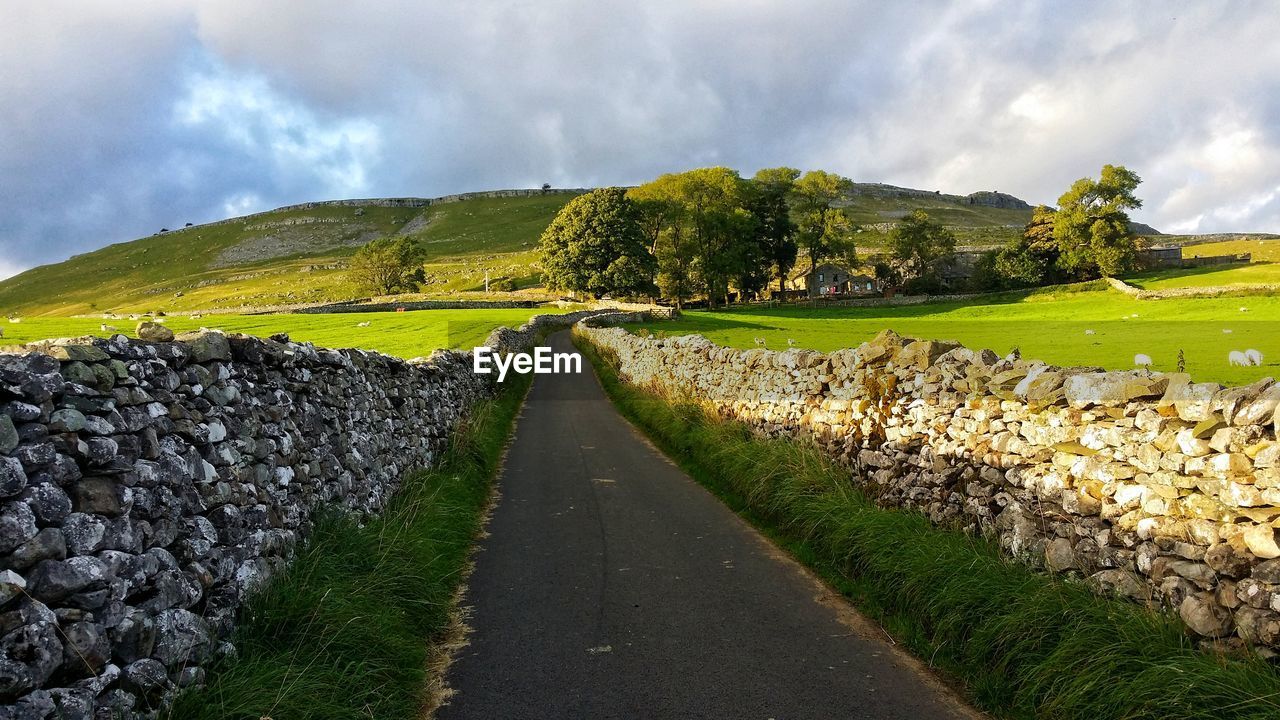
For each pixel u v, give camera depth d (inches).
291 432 237.8
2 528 115.1
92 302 6451.8
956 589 210.7
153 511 151.4
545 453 557.0
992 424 246.2
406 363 450.6
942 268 4165.8
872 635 222.4
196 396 185.2
